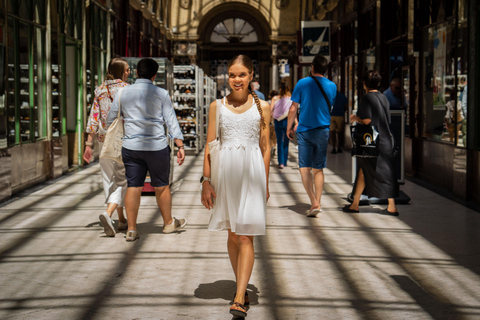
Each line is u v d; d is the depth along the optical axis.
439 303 3.88
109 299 3.94
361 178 6.96
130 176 5.60
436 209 7.21
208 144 3.84
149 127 5.61
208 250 5.23
